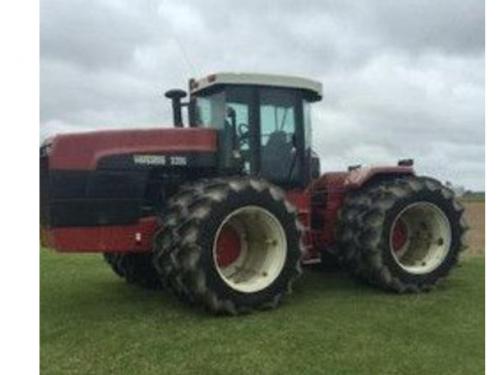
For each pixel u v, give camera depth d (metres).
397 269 8.02
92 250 7.16
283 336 6.17
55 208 7.05
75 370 5.39
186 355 5.69
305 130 8.36
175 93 8.45
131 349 5.87
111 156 7.27
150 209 7.60
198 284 6.85
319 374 5.25
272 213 7.28
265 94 8.09
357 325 6.52
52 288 8.69
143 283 8.54
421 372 5.29
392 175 8.70
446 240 8.33
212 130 7.80
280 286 7.23
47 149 7.27
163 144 7.52
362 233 8.05
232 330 6.40
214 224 6.95
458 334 6.23
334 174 8.82
